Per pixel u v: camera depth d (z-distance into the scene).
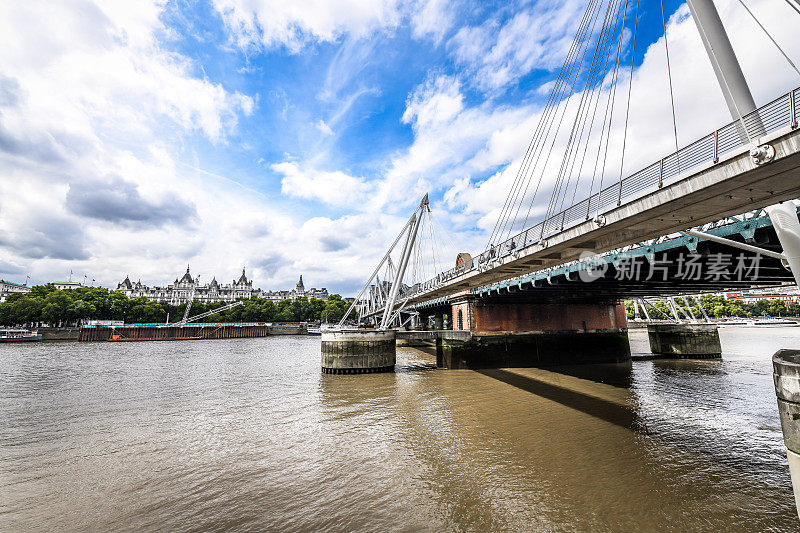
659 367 36.16
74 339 93.88
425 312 69.00
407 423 19.09
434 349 63.72
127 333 95.00
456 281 33.03
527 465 13.70
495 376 32.81
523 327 38.41
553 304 39.53
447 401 23.80
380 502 11.25
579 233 16.81
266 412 21.61
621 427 17.84
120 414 21.38
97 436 17.48
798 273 11.32
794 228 11.45
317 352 61.19
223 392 27.42
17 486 12.42
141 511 10.85
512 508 10.78
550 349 38.38
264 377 34.38
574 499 11.22
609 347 39.53
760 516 10.18
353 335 36.34
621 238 17.17
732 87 11.73
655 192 12.83
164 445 16.20
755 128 10.08
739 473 12.80
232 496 11.70
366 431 17.89
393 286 40.69
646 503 10.91
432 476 12.94
